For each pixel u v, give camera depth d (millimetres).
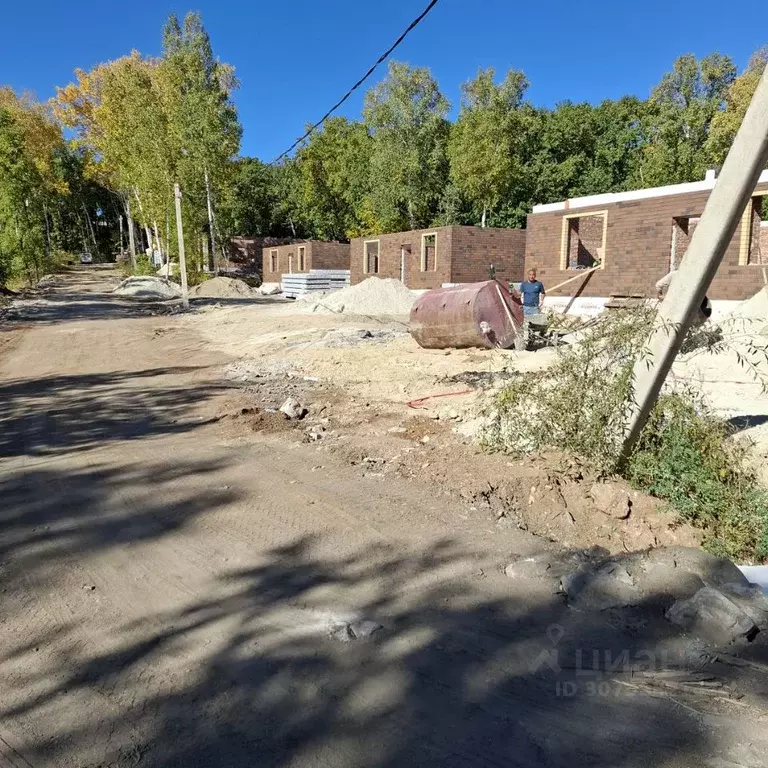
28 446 7086
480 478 5367
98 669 3137
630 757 2520
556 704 2848
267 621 3545
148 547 4484
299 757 2531
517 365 10406
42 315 23672
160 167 41344
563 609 3650
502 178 35531
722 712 2791
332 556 4309
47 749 2602
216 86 40500
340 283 35625
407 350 13281
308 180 54500
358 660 3178
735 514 4625
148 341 16547
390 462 6113
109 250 84125
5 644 3365
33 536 4691
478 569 4109
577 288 20125
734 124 32750
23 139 36938
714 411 5996
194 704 2861
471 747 2584
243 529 4750
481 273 27375
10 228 35688
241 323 20078
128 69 42938
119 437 7336
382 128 43094
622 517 4719
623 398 4820
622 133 45844
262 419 7812
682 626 3447
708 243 4016
